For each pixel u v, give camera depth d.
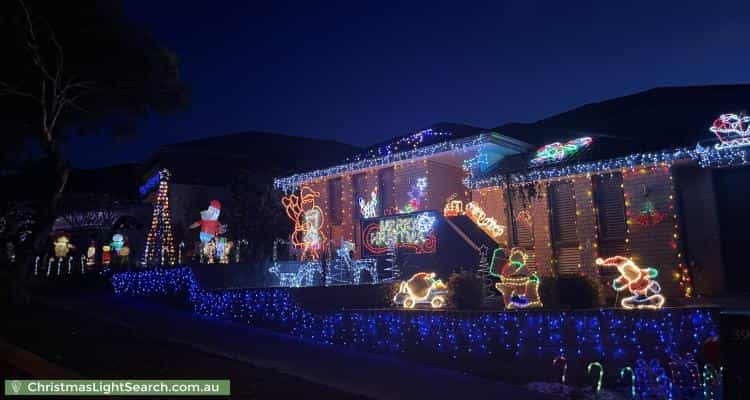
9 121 16.12
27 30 13.77
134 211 30.70
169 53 16.12
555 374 8.78
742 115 13.43
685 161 14.05
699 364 8.10
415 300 11.95
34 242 15.50
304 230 20.88
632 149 15.23
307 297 12.85
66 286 23.14
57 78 14.70
